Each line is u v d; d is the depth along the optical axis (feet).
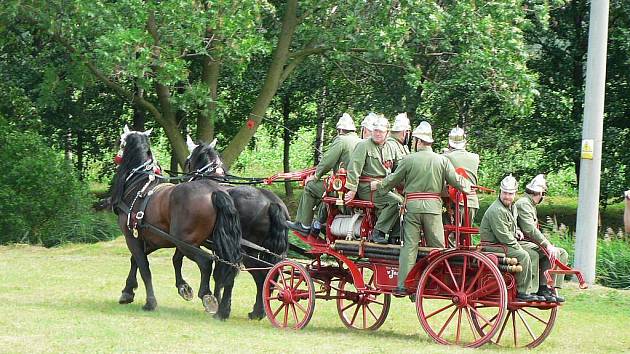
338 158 53.78
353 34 97.25
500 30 96.07
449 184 48.91
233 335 48.67
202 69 106.93
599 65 73.15
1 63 118.93
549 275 48.26
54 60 114.52
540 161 116.67
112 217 109.29
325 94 126.93
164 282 73.77
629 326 58.70
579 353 47.98
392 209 50.47
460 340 51.85
